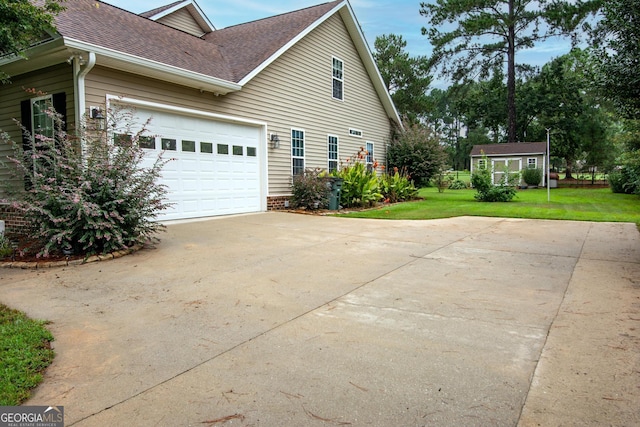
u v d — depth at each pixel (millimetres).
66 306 3854
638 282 4410
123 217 5891
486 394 2326
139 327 3365
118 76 7789
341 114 15102
